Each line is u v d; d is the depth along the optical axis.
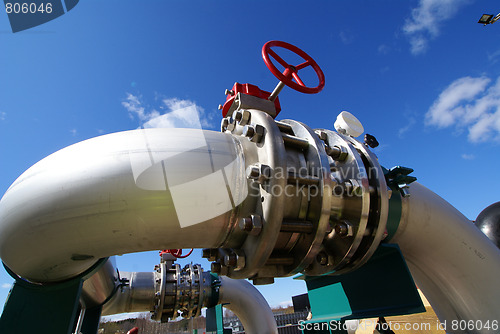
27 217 1.23
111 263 2.65
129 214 1.24
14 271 1.46
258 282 1.60
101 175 1.23
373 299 1.81
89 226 1.23
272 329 4.37
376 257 1.81
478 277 1.80
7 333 1.39
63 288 1.52
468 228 1.94
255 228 1.25
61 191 1.21
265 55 1.89
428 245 1.88
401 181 1.77
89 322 2.59
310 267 1.67
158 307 3.46
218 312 4.85
